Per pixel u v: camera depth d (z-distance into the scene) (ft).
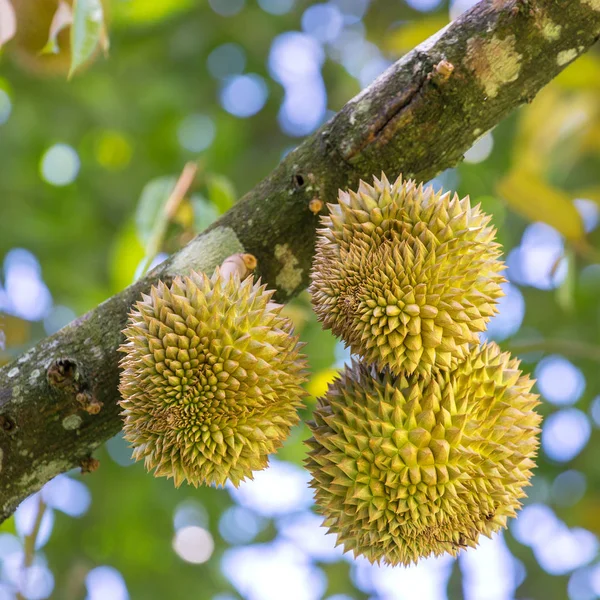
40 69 6.02
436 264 4.99
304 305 6.55
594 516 8.57
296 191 5.23
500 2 5.14
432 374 5.05
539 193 6.31
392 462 5.00
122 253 6.57
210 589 8.64
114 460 8.61
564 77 7.01
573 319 9.02
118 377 5.15
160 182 6.24
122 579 8.51
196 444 4.94
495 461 5.08
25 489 5.20
